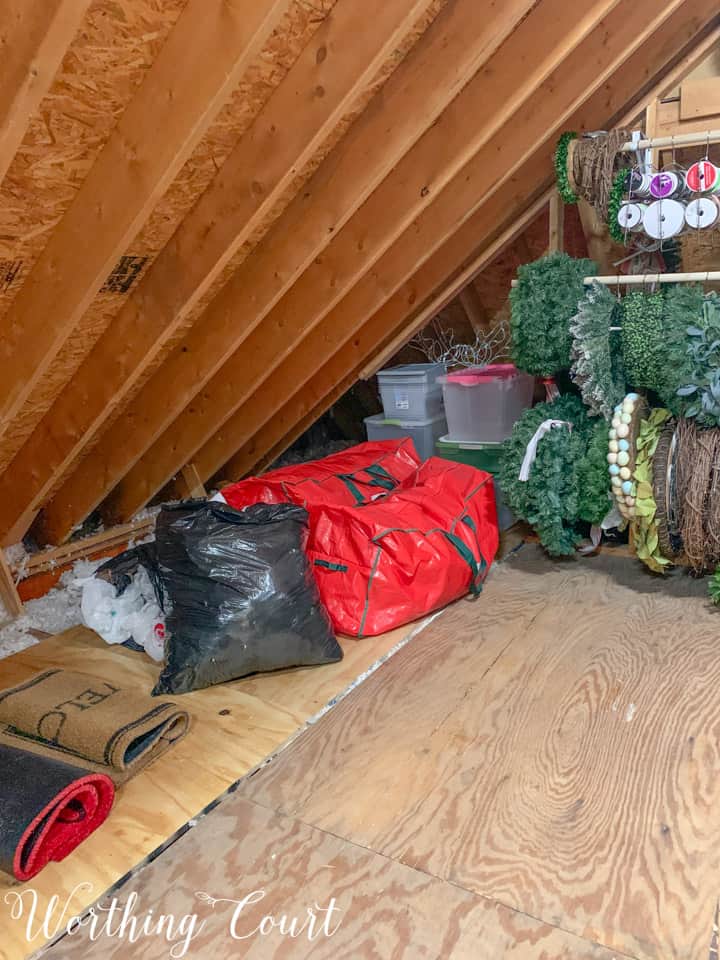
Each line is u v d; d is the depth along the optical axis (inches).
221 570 75.2
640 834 55.3
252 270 82.4
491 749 65.7
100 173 60.0
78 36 49.5
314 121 62.2
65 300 66.9
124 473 105.7
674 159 91.8
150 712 67.7
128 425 99.6
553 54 70.1
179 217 71.2
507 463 96.7
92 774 58.0
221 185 68.4
